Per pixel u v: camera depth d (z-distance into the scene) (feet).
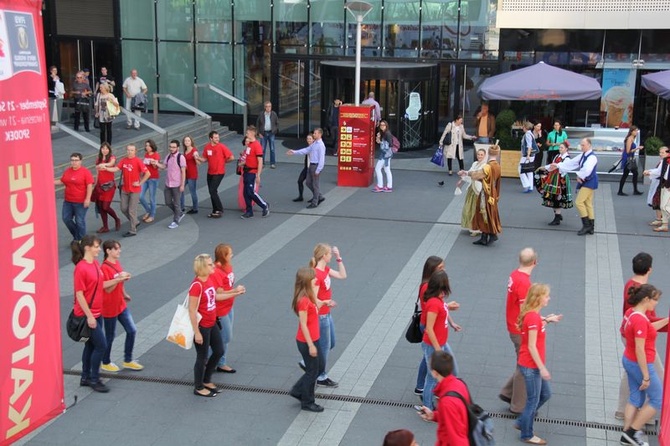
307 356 30.09
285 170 77.15
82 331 31.09
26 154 16.71
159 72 97.66
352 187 69.92
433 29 91.20
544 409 30.91
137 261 49.57
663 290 44.14
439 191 68.74
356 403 31.53
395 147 67.87
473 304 42.22
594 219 57.82
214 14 95.30
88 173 51.03
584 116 90.99
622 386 29.78
